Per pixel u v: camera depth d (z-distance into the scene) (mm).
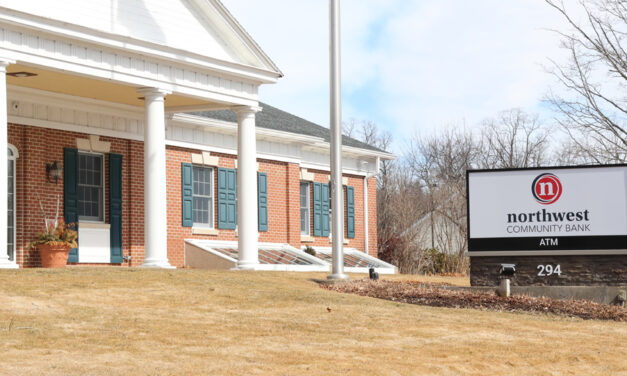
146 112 22031
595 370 11344
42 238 22438
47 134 23406
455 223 50219
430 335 13312
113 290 16234
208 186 28875
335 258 20641
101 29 20812
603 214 19219
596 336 13805
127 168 25688
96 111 24703
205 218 28625
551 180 19594
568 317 16031
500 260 19828
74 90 23312
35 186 22969
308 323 13891
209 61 23031
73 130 24094
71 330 12406
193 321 13688
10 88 22297
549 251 19422
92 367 10133
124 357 10820
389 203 51688
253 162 24344
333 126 20750
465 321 14828
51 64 19625
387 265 33906
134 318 13648
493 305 17047
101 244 24703
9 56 18734
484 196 19984
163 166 21984
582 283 19203
